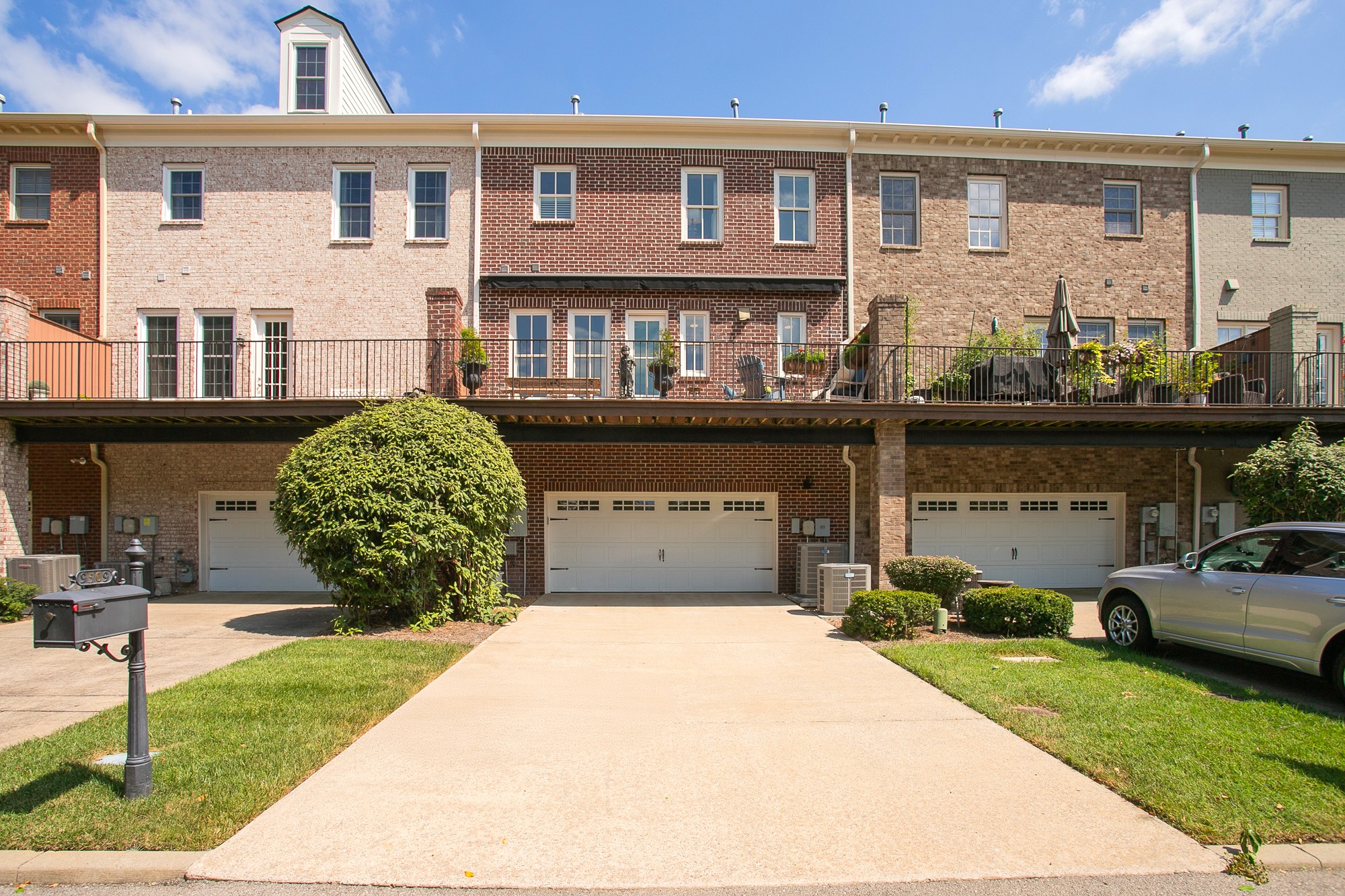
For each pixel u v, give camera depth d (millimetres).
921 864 3646
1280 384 13375
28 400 11656
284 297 15008
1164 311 15984
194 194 15258
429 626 9805
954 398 13164
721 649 8758
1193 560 7949
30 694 6578
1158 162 16141
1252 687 6988
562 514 14570
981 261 15734
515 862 3646
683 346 14984
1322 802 4262
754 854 3744
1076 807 4277
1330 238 16359
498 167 15234
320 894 3396
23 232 15008
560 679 7250
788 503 14672
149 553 14617
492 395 14703
